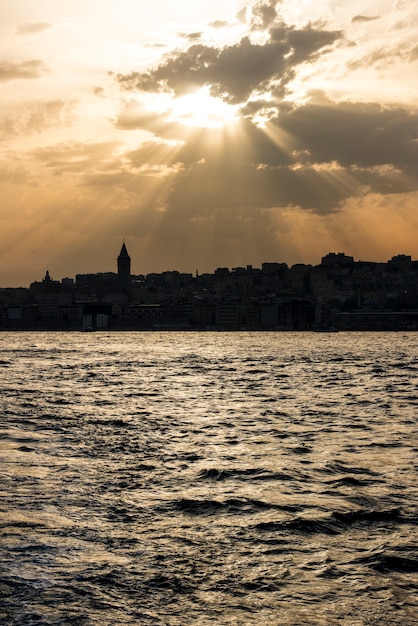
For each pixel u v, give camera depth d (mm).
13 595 20016
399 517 27922
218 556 23438
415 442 47562
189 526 26906
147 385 103438
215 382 109938
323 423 58375
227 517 28188
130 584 20953
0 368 150125
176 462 40250
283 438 50000
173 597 20062
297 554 23656
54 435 50500
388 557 23203
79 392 90625
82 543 24578
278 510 29188
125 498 31203
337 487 33438
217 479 35406
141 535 25672
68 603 19547
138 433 52188
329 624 18328
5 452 42688
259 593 20344
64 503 30016
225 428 55406
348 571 22031
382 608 19281
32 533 25594
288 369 145500
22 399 80375
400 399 80875
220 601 19797
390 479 35125
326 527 26688
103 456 41938
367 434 51625
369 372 134000
